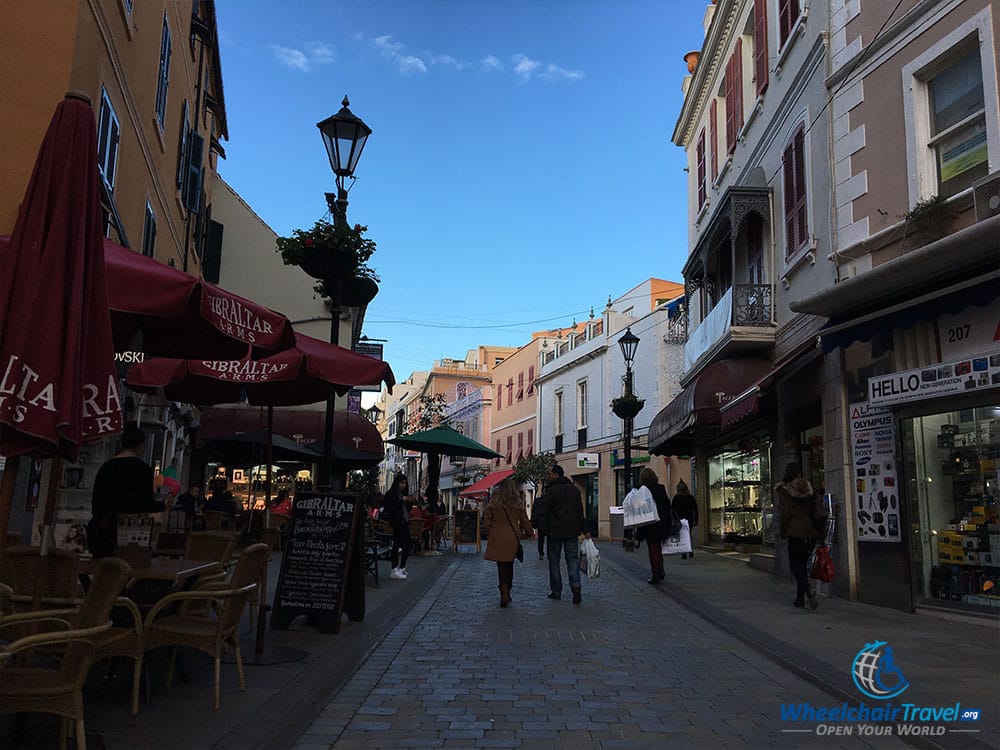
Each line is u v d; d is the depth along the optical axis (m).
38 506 9.19
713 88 19.81
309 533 7.95
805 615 9.42
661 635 8.39
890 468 10.01
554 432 41.00
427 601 10.77
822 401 11.90
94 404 3.69
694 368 18.92
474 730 4.97
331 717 5.23
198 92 17.88
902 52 10.20
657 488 13.12
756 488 17.30
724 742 4.78
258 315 5.91
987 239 7.80
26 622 4.14
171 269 5.16
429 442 19.83
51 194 3.67
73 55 8.12
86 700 5.08
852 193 11.00
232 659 6.41
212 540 6.86
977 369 8.45
